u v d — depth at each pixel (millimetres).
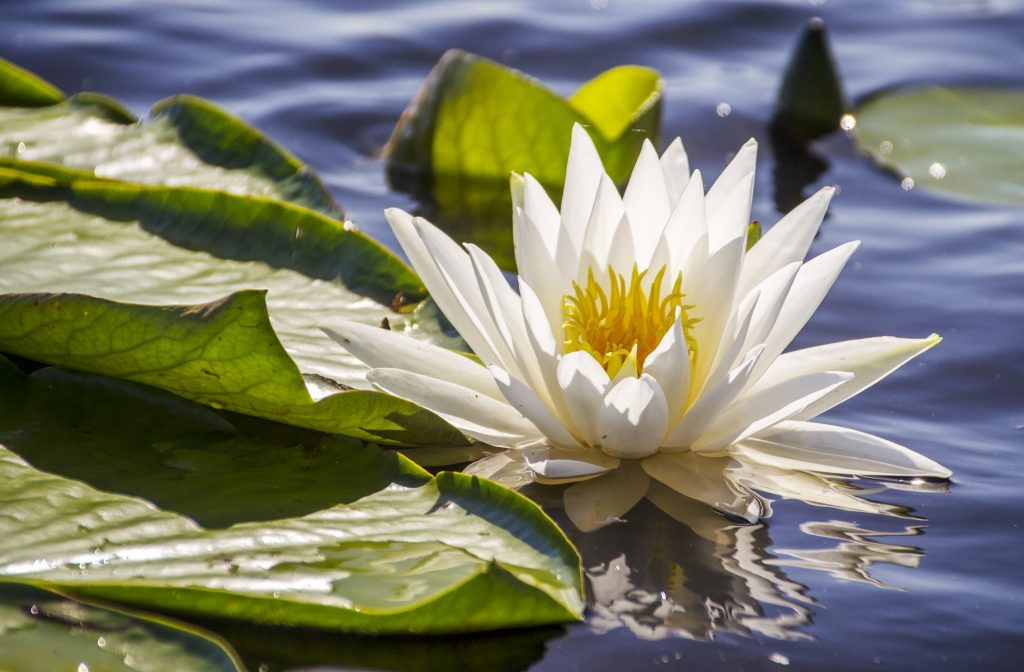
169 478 1203
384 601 1166
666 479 1226
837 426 1251
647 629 1172
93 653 1152
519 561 1182
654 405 1215
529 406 1218
